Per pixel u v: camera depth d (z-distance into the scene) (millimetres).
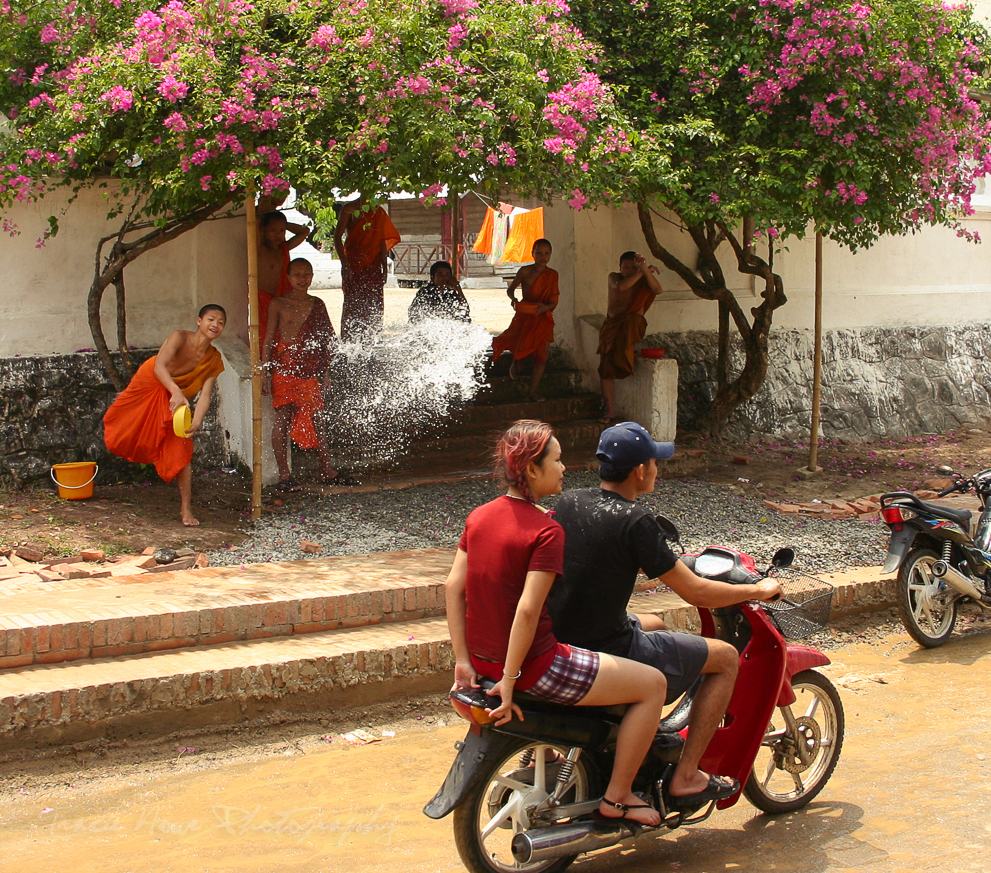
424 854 3729
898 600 6406
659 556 3404
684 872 3672
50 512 7078
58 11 7262
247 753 4695
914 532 6430
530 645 3211
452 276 10805
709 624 4070
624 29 8336
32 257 7730
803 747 4156
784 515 8453
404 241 24312
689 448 10219
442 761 4641
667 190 7809
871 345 12789
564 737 3430
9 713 4375
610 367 10008
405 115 6371
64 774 4387
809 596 4309
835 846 3842
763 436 11414
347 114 6562
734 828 4043
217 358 7168
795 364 11992
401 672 5254
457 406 9797
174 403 6844
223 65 6551
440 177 6574
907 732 5055
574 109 6750
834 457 11000
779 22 7984
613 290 9883
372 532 7199
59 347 7891
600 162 6977
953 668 6086
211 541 6816
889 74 8000
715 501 8758
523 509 3309
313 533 7121
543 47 6855
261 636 5402
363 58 6418
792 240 11898
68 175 7410
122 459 7988
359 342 10109
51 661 4895
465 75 6480
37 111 7254
